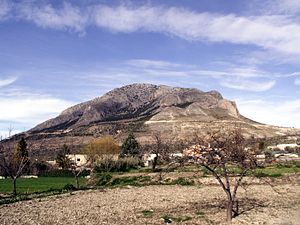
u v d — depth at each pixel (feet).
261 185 203.00
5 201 152.35
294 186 199.21
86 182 270.05
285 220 108.17
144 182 230.89
